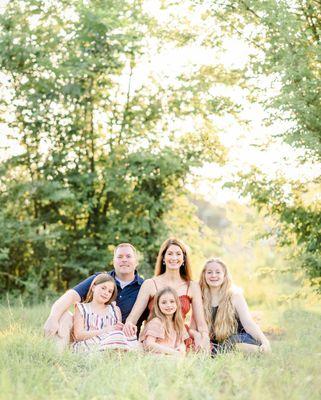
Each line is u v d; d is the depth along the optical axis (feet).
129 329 20.56
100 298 21.27
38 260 45.50
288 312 28.76
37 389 13.64
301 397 13.26
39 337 19.47
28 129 44.57
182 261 22.45
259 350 20.06
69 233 46.06
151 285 22.16
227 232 51.75
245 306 22.13
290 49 33.45
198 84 43.52
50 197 42.57
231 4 36.94
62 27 44.93
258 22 36.68
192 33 42.60
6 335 19.54
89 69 43.96
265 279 54.49
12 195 43.60
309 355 16.96
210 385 14.07
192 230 48.42
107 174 44.09
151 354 18.72
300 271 38.37
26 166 45.42
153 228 46.26
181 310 21.56
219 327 21.66
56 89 44.16
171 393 12.87
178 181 46.50
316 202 36.55
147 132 46.14
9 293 44.78
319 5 35.68
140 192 45.78
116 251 22.91
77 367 16.84
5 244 44.16
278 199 36.19
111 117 46.01
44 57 43.16
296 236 37.04
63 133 45.24
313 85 32.09
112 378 14.65
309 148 33.01
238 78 40.42
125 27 44.16
